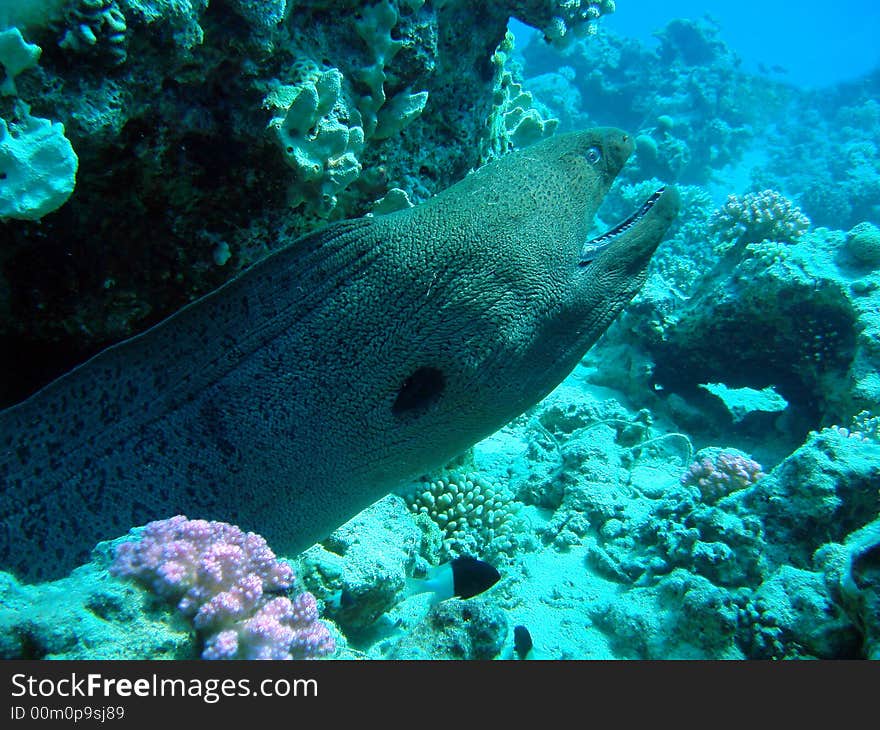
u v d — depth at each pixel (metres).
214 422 0.61
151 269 0.62
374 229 0.59
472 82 0.82
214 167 0.60
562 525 1.03
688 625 0.75
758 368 1.38
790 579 0.74
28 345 0.64
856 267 1.27
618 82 4.44
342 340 0.60
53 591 0.46
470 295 0.60
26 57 0.46
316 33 0.62
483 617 0.71
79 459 0.60
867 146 4.55
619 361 1.52
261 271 0.59
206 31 0.54
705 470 1.02
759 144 4.98
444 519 0.96
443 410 0.63
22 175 0.46
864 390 1.15
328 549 0.75
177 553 0.46
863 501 0.79
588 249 0.68
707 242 2.42
